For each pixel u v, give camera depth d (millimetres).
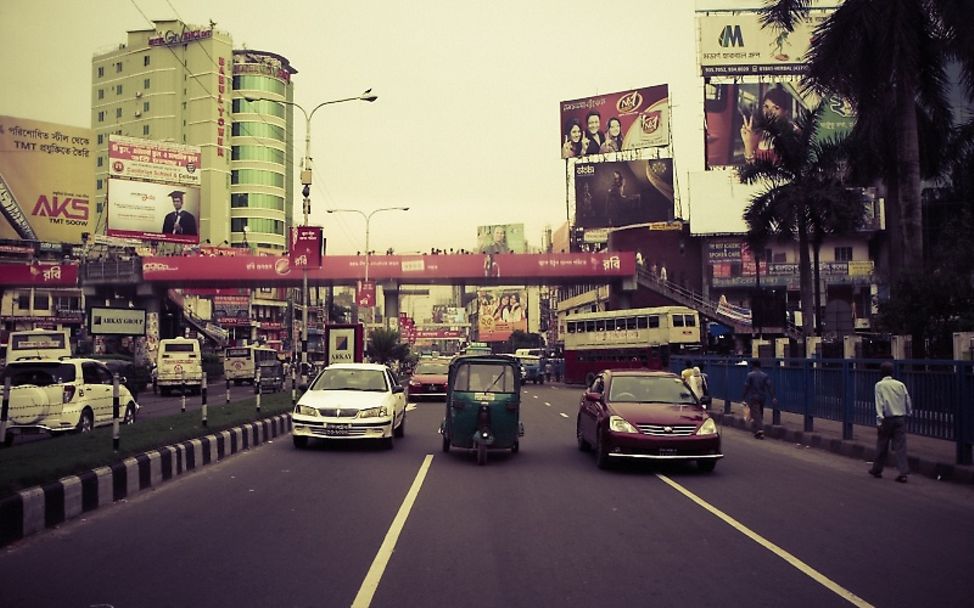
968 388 12711
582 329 48844
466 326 109812
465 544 7809
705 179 61156
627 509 9805
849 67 23094
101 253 59531
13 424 15156
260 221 90938
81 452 10945
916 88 23938
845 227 35719
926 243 40812
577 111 71625
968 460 12758
